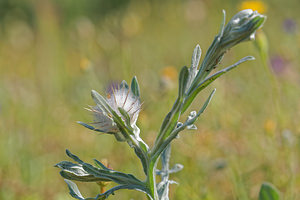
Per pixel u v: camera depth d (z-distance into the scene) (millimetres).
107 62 9070
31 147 6215
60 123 7074
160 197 2590
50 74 10508
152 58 9984
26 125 7215
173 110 2346
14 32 13688
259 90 6930
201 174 4828
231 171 4449
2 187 5141
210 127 5691
